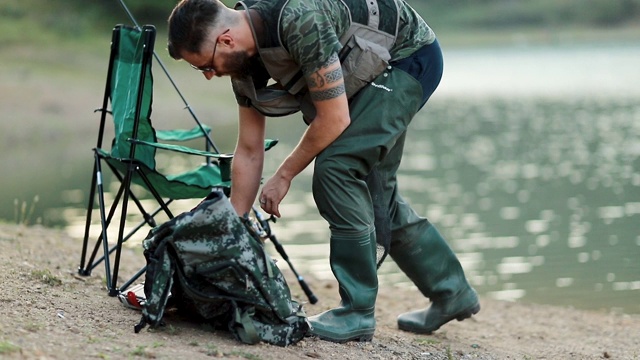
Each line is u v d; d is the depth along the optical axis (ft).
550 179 74.02
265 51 22.54
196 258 22.07
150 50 25.36
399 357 24.93
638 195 65.98
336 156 24.00
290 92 23.44
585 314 37.50
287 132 106.52
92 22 182.29
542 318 36.60
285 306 23.00
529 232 54.13
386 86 24.09
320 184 24.20
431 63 24.80
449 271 28.94
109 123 96.84
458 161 84.64
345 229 24.35
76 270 30.45
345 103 23.02
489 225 56.24
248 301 22.48
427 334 29.89
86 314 23.82
